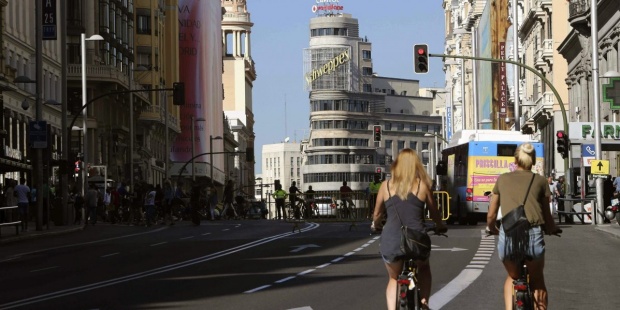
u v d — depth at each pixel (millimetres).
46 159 60938
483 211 57875
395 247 14602
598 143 54719
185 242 43562
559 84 101375
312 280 25375
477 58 60188
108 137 108875
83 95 77438
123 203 76938
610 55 77438
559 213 58562
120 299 22125
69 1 104312
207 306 20406
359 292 22406
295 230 51812
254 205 118000
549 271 27219
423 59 59281
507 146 58000
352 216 55375
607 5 75312
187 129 151875
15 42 85625
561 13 101500
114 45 113250
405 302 13859
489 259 30953
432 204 14859
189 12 151875
